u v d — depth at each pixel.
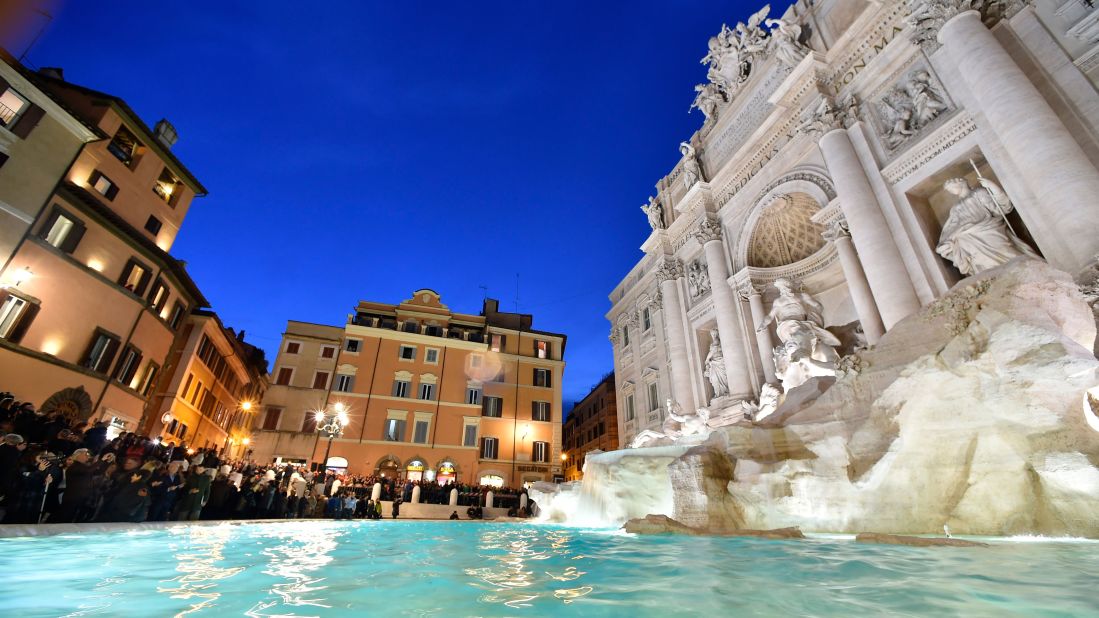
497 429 43.25
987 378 7.76
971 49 13.77
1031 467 7.61
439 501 27.33
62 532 7.61
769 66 24.42
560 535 10.11
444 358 43.75
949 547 6.30
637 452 15.05
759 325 22.48
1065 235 11.06
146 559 5.90
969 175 15.11
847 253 18.19
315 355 41.66
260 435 37.72
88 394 23.00
